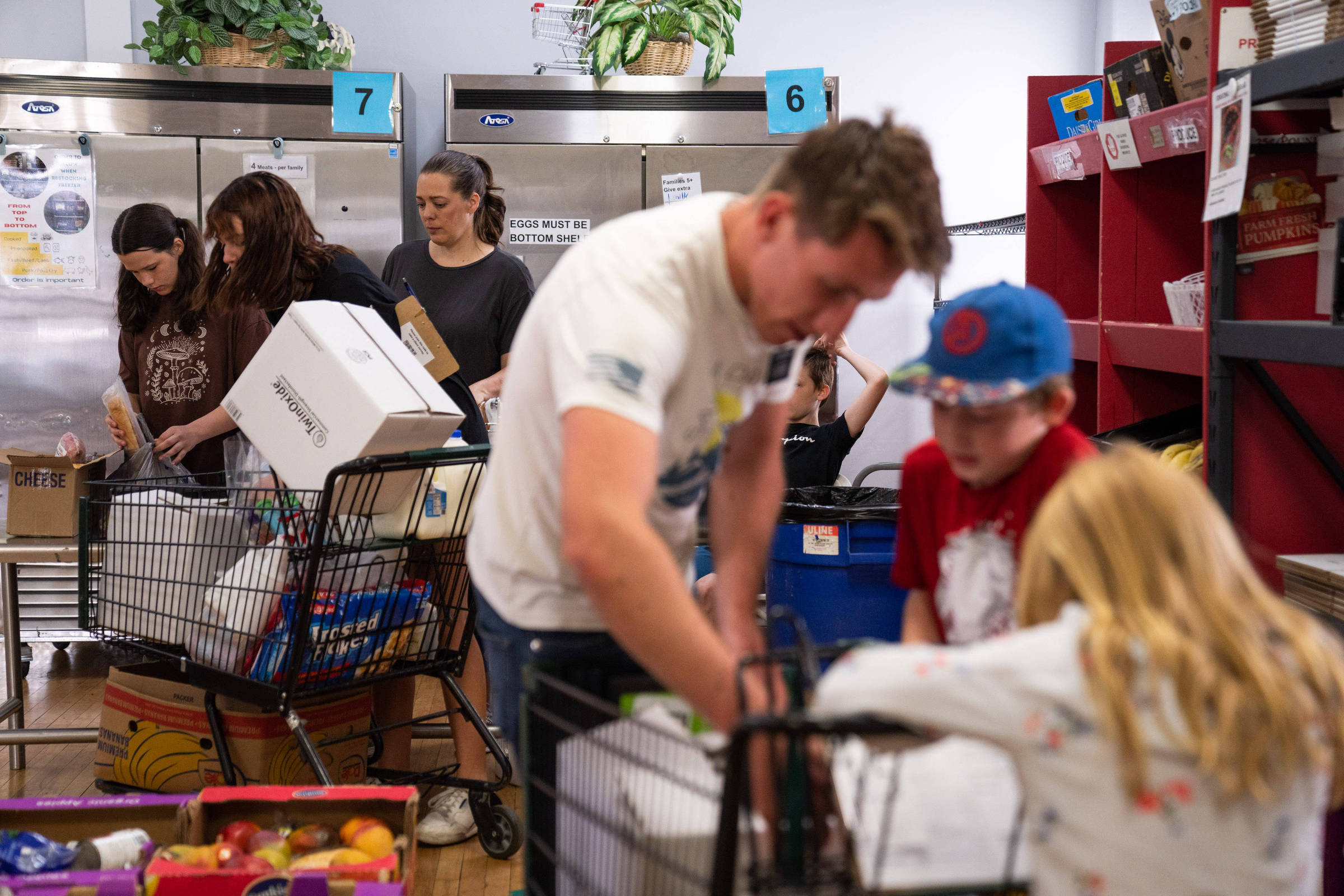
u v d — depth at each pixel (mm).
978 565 1320
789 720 889
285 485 2242
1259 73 1837
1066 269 3459
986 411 1206
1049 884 934
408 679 2885
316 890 1794
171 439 2932
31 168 4383
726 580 1460
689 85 4598
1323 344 1726
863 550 2691
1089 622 930
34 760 3260
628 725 1104
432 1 5082
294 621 2154
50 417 4523
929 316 5254
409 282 3727
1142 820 891
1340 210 2008
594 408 1067
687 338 1160
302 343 2223
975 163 5332
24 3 4918
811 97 4566
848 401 5340
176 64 4441
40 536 2941
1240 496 2072
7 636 3189
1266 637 938
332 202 4539
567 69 4996
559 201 4605
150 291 3428
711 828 1042
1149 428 2840
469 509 2432
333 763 2602
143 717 2627
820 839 960
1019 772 944
